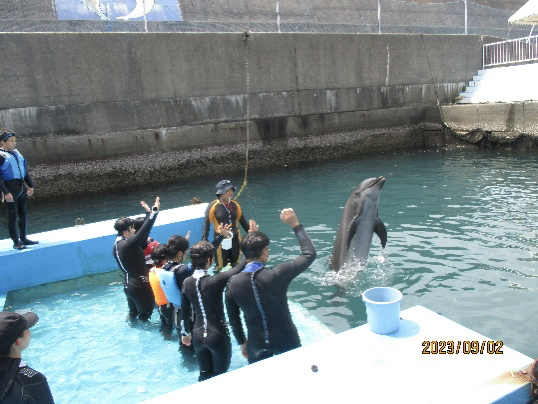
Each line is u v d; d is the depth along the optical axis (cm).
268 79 1558
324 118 1670
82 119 1329
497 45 1848
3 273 642
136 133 1400
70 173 1329
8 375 228
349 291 564
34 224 1027
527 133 1522
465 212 881
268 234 827
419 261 644
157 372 424
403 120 1808
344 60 1666
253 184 1308
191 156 1483
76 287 655
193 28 1720
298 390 274
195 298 384
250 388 279
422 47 1792
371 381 276
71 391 400
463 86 1898
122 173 1395
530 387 265
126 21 1608
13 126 1251
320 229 842
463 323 471
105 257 710
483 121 1650
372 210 584
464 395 259
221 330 387
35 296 626
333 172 1417
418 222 838
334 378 282
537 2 1555
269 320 352
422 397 259
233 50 1493
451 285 561
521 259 629
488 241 707
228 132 1526
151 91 1405
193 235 763
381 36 1711
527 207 886
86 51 1312
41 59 1264
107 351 465
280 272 346
